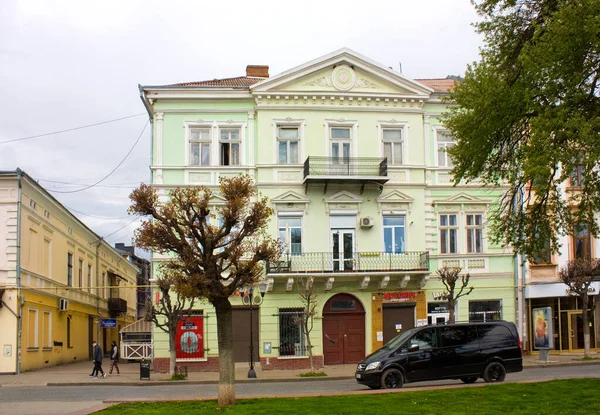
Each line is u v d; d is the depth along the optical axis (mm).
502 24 19516
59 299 40281
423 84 38156
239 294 33531
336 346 34031
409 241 35031
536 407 15250
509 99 18344
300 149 34688
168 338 33156
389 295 34500
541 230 20547
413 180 35406
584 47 16391
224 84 36500
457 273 32031
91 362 45000
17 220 33375
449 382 23703
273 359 33031
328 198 34531
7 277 33031
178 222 18609
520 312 35531
